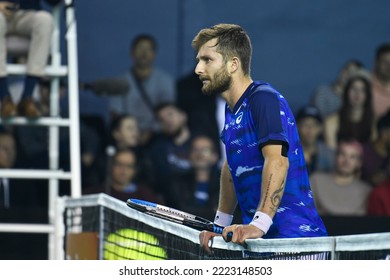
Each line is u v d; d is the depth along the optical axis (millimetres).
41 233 20703
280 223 9773
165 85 26031
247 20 26781
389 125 25391
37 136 22922
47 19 18062
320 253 8039
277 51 26844
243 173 10008
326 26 26766
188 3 26484
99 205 13727
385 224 20797
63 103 23859
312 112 25344
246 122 9820
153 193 23000
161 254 11227
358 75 26297
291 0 26703
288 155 9703
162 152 24594
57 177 18172
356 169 24297
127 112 25641
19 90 22562
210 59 9969
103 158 23828
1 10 18141
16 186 22609
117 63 26172
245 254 9180
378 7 26703
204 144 24438
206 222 10039
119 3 26219
